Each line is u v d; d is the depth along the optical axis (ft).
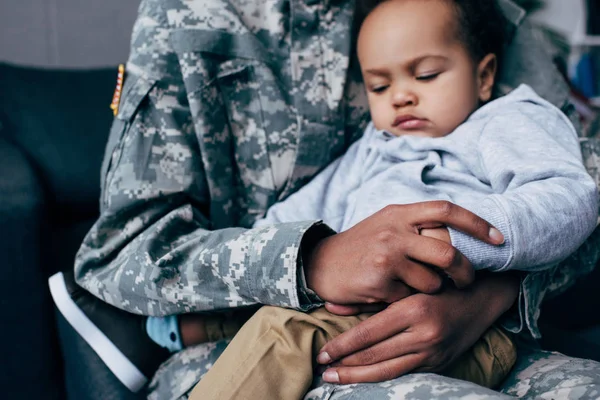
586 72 9.54
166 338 2.76
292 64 3.13
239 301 2.41
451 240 2.14
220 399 2.11
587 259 2.93
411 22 2.95
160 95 2.85
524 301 2.43
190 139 2.90
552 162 2.42
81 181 3.86
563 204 2.26
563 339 3.19
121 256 2.71
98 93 4.13
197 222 2.84
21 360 3.17
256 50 3.02
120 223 2.78
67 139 3.89
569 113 3.39
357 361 2.12
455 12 3.01
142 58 2.90
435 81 2.97
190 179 2.86
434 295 2.15
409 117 2.99
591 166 2.90
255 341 2.20
